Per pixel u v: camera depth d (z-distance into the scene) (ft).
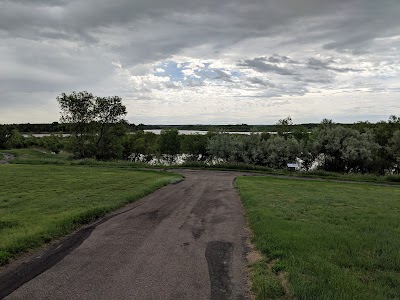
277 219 33.96
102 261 22.22
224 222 34.73
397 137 160.25
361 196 59.98
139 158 279.49
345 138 161.99
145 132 312.29
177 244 26.40
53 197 46.01
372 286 17.60
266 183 79.61
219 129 211.20
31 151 266.98
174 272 20.33
